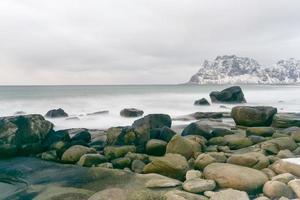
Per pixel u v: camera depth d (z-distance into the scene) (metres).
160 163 12.26
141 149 16.45
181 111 41.03
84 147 15.65
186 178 11.52
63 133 18.59
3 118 17.58
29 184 11.70
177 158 12.52
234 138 16.94
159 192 10.21
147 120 20.05
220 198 9.14
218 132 19.16
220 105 47.97
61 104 47.28
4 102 47.09
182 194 9.47
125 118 33.41
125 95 67.88
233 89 51.97
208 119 30.23
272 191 9.75
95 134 21.56
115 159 14.51
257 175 10.81
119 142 17.88
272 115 23.20
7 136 16.45
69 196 10.13
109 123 30.47
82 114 36.09
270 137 18.41
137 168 13.28
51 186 11.34
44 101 49.62
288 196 9.58
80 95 64.81
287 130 20.20
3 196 10.57
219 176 10.84
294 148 15.47
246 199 9.05
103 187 11.05
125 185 11.09
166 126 19.53
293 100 61.47
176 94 78.69
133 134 17.95
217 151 15.65
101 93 75.81
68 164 14.48
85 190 10.67
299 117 26.16
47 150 17.19
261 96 76.50
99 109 42.75
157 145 15.80
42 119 18.61
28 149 16.59
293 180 10.09
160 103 51.09
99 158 14.36
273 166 12.00
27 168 13.91
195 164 12.90
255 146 15.89
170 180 11.02
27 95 63.22
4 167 14.11
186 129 19.80
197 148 15.15
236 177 10.55
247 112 23.30
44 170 13.51
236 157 12.44
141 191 9.33
